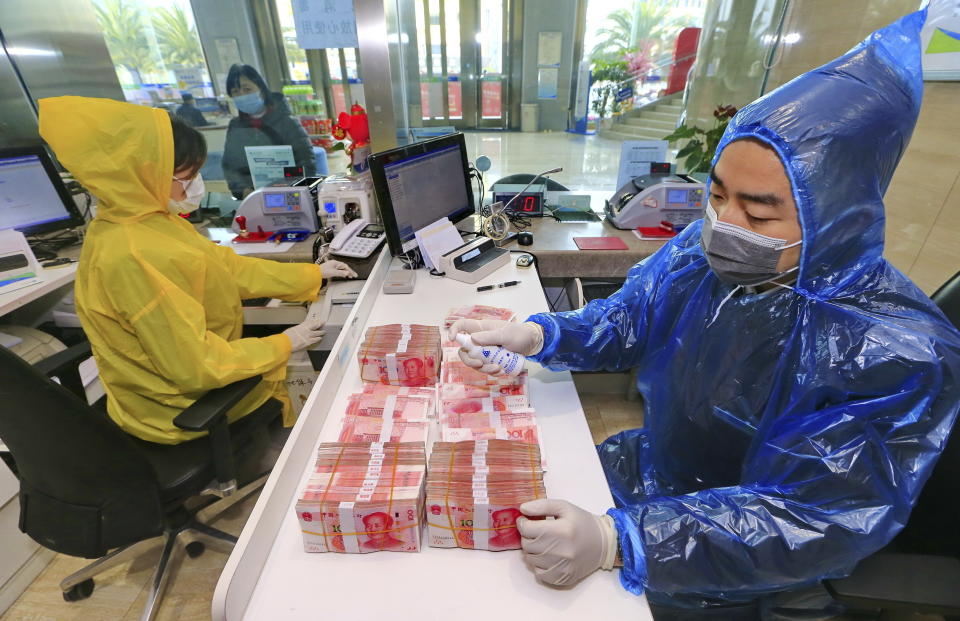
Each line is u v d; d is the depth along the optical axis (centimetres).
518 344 94
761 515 63
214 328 134
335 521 65
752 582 63
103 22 237
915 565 66
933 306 68
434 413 95
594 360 101
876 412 60
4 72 228
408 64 226
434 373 97
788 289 71
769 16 211
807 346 68
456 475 71
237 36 249
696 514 65
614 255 174
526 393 94
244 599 61
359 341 118
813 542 59
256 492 163
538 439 84
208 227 217
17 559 132
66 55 238
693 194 188
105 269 101
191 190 136
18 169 179
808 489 62
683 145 230
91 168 102
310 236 197
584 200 218
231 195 242
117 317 107
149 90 255
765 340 74
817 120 58
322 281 166
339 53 248
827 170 59
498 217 186
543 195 212
